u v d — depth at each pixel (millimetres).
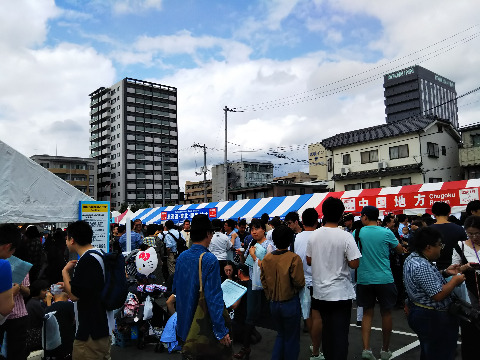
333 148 32562
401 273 7453
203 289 3152
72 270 3850
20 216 6289
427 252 3326
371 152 30047
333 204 4285
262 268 4320
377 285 4676
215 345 3072
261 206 18047
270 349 5383
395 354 4918
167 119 92312
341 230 4207
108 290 3504
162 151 90188
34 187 6566
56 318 4598
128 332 5656
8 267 2982
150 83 90750
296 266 4082
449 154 29250
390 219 7258
